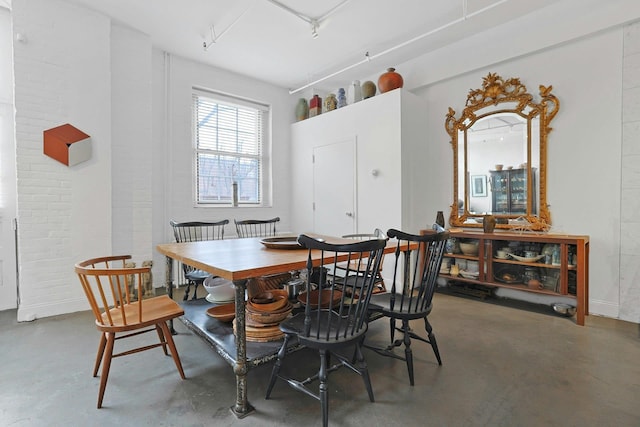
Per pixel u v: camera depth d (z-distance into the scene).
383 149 3.76
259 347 1.68
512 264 3.09
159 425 1.43
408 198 3.70
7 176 3.03
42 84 2.80
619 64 2.67
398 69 4.15
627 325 2.56
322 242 1.38
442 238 1.75
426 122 3.94
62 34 2.89
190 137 4.11
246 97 4.63
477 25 3.25
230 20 3.22
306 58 4.04
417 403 1.58
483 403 1.58
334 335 1.47
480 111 3.47
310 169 4.74
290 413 1.51
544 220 3.05
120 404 1.58
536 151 3.11
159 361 2.02
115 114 3.32
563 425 1.41
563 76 2.95
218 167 4.49
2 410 1.52
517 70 3.22
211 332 1.87
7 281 3.05
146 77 3.51
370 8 3.01
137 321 1.65
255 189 4.87
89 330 2.51
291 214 5.10
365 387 1.73
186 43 3.68
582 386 1.71
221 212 4.39
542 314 2.87
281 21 3.22
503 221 3.25
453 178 3.70
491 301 3.28
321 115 4.54
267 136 4.96
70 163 2.93
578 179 2.88
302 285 2.39
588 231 2.84
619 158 2.68
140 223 3.50
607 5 2.65
